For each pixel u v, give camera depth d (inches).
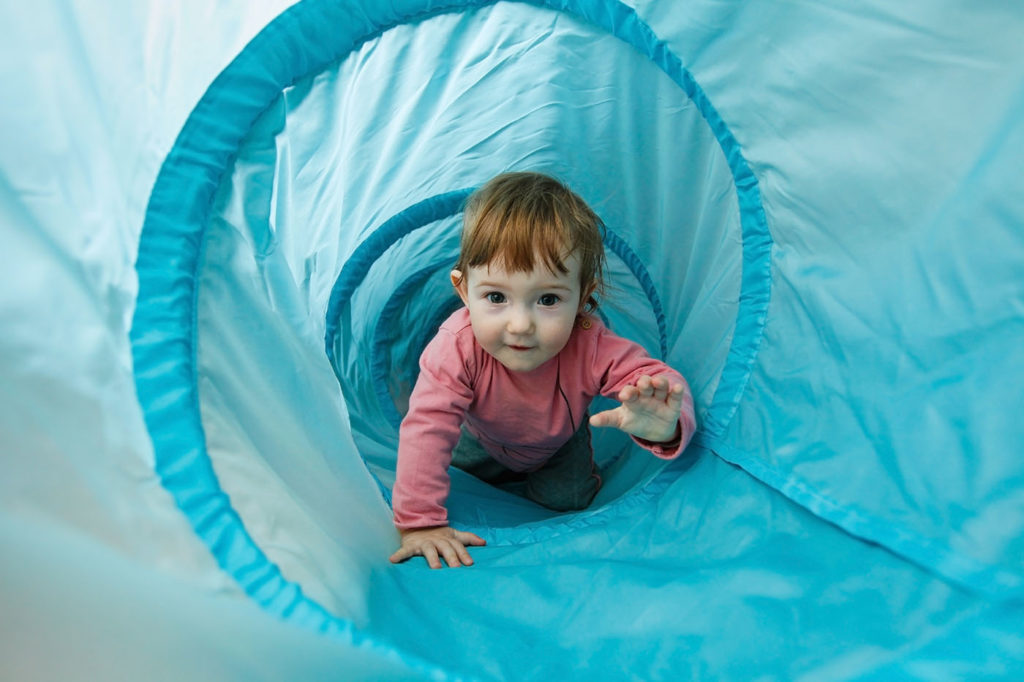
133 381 22.5
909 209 29.7
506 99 48.7
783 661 23.8
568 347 43.0
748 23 33.1
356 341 56.1
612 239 53.6
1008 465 24.2
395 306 59.0
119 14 24.9
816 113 32.2
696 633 26.1
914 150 28.7
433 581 32.9
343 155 44.9
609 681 24.5
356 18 37.9
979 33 25.9
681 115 42.7
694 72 36.5
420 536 37.4
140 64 25.3
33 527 20.0
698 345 45.1
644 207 50.6
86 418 21.3
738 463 36.2
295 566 24.2
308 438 32.2
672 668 24.8
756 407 37.7
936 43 27.0
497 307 37.5
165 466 22.2
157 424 22.5
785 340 37.2
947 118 27.4
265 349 30.4
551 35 44.7
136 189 24.5
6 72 21.8
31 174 21.7
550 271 36.2
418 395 41.7
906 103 28.5
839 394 32.6
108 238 23.1
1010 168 25.6
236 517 22.6
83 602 20.4
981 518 24.1
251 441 26.8
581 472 50.6
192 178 26.4
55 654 20.4
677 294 50.2
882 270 31.3
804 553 28.9
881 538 26.7
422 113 47.1
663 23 36.7
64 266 21.7
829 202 33.1
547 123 49.2
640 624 27.5
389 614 27.0
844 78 30.2
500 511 47.5
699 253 45.6
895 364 30.0
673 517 36.5
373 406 57.4
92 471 21.0
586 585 30.7
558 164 51.1
